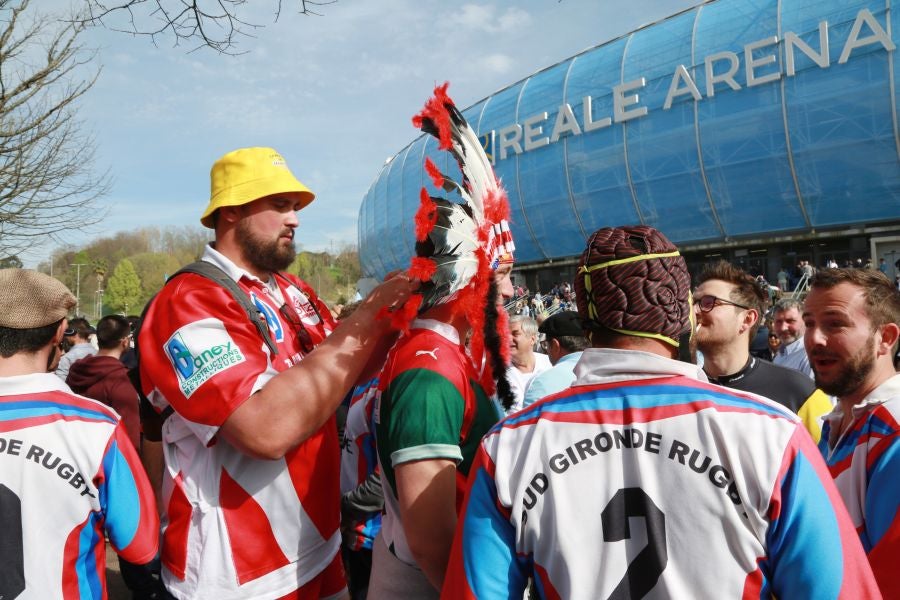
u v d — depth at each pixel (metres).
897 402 1.80
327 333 2.51
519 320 4.49
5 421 1.81
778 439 1.16
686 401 1.23
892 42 24.52
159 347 1.91
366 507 2.62
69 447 1.85
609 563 1.18
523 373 4.50
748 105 28.12
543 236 36.84
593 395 1.31
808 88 26.53
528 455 1.28
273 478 2.00
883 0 24.77
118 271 88.19
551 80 36.09
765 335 5.89
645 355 1.29
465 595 1.27
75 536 1.85
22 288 1.89
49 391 1.90
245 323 1.96
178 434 2.01
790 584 1.13
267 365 1.94
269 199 2.19
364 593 2.78
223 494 1.95
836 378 2.00
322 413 1.84
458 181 2.14
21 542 1.77
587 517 1.21
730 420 1.18
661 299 1.30
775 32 27.34
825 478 1.17
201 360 1.82
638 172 31.89
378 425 1.86
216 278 2.00
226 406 1.78
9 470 1.78
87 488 1.87
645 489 1.19
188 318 1.88
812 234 27.78
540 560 1.24
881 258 25.91
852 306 1.96
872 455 1.78
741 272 3.24
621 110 32.16
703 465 1.17
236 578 1.93
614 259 1.32
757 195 28.55
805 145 26.86
